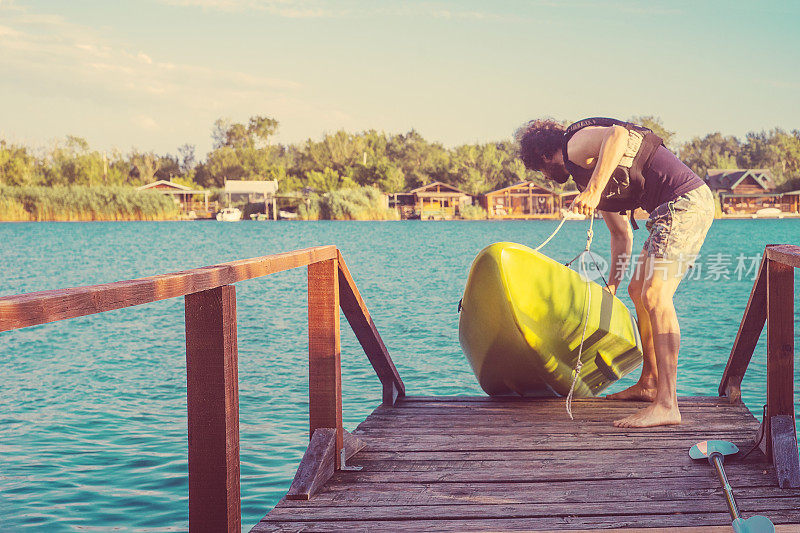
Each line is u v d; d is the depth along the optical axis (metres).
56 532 4.63
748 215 104.12
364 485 3.72
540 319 5.23
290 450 6.29
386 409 5.42
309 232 72.50
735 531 2.65
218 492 2.41
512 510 3.32
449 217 106.19
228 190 110.38
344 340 13.15
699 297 21.25
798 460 3.64
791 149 141.25
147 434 7.08
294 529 3.15
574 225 92.31
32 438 6.95
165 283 2.08
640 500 3.43
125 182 123.12
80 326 16.52
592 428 4.76
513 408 5.41
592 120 4.98
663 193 4.74
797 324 14.61
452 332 14.67
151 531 4.65
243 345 13.38
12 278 32.03
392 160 130.75
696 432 4.59
